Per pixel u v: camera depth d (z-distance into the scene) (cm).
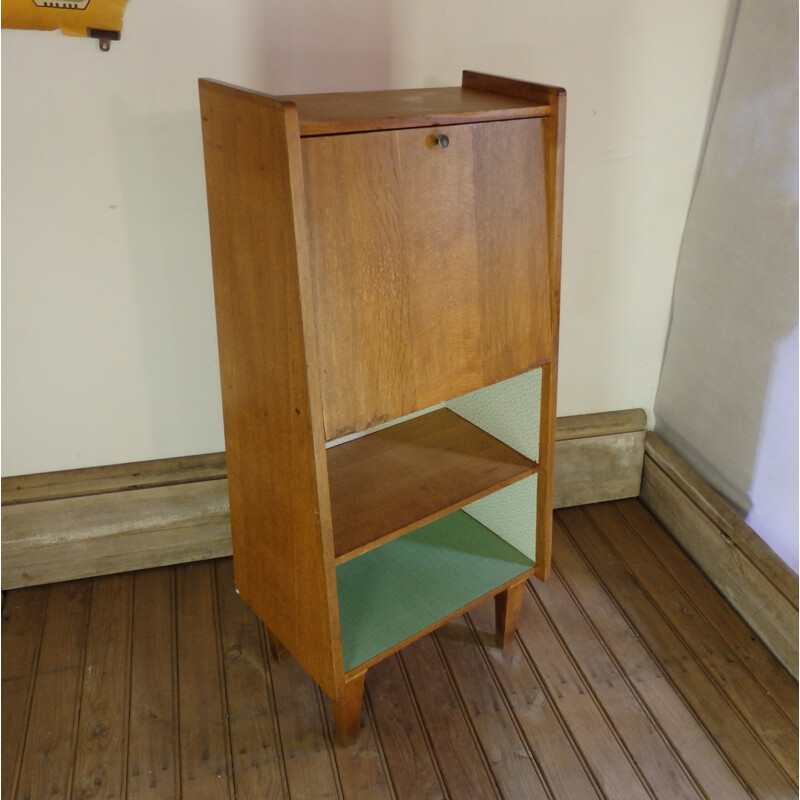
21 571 226
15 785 175
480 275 159
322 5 186
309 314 136
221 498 232
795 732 189
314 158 131
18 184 186
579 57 208
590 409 261
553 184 163
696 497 238
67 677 202
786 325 199
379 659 175
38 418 214
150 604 224
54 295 200
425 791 176
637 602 227
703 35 213
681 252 241
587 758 183
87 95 181
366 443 202
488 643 213
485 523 217
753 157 205
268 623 189
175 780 177
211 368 221
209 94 146
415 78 200
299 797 174
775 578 207
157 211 198
